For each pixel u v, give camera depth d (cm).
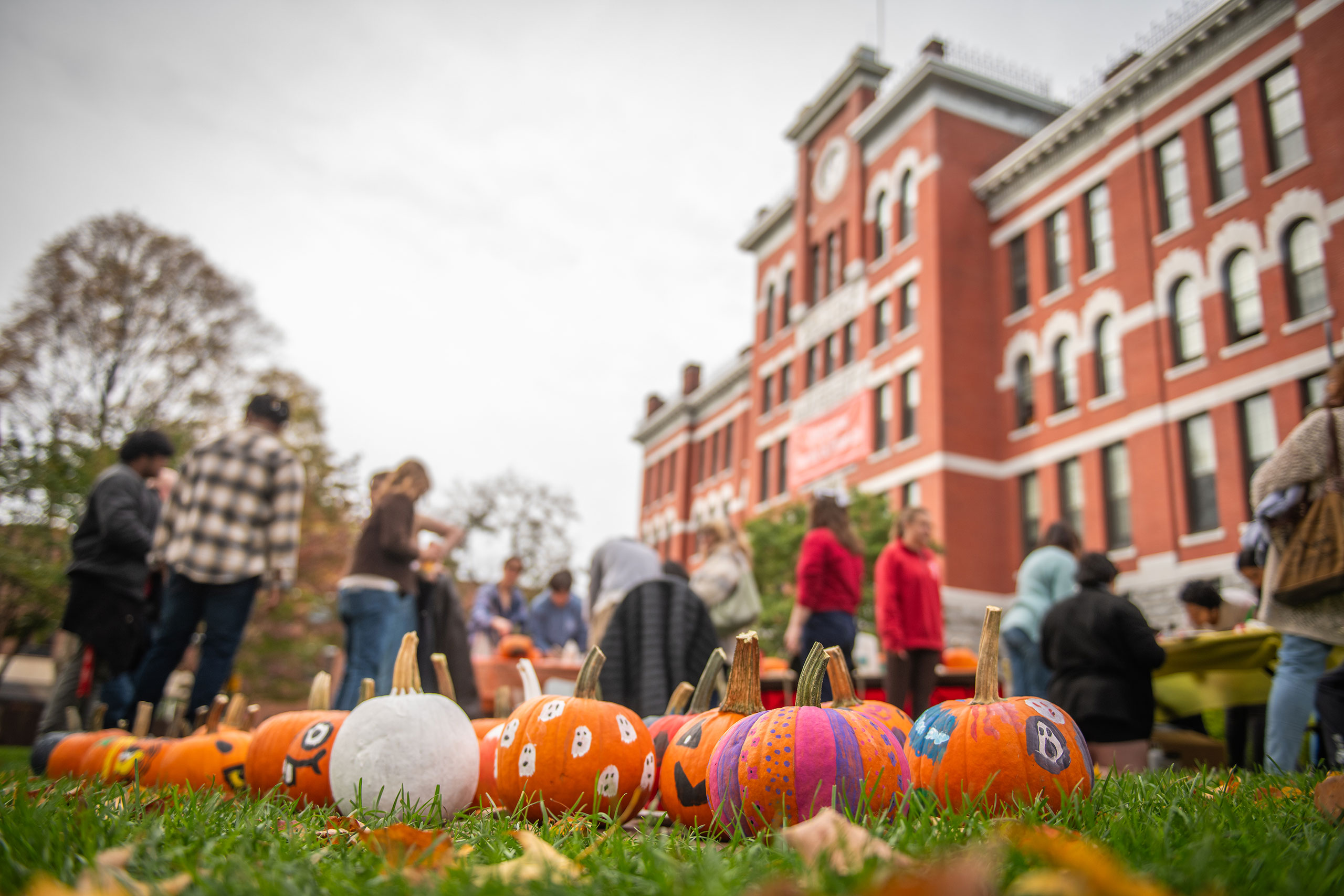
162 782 342
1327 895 139
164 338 2534
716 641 454
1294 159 1720
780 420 3039
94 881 143
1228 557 1705
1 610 1375
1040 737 246
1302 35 1705
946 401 2261
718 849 198
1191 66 1911
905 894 111
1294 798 258
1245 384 1728
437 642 611
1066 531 756
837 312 2773
